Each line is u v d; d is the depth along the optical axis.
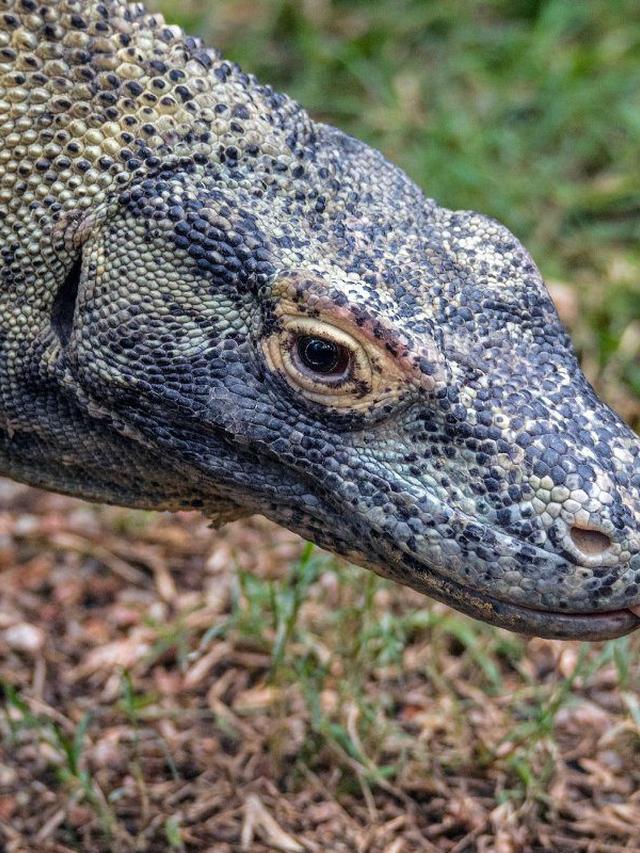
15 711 5.56
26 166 3.71
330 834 5.01
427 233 3.74
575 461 3.33
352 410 3.46
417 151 8.13
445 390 3.40
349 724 5.24
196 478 3.76
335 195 3.71
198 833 5.01
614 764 5.30
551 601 3.32
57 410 3.85
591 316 7.25
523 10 9.32
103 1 3.80
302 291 3.45
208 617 6.03
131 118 3.70
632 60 8.70
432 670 5.55
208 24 9.01
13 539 6.53
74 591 6.24
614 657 5.23
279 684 5.26
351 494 3.49
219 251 3.56
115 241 3.65
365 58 8.95
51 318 3.77
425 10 9.21
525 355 3.53
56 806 5.14
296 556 6.32
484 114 8.54
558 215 7.89
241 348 3.57
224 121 3.71
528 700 5.55
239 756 5.35
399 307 3.50
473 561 3.36
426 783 5.18
